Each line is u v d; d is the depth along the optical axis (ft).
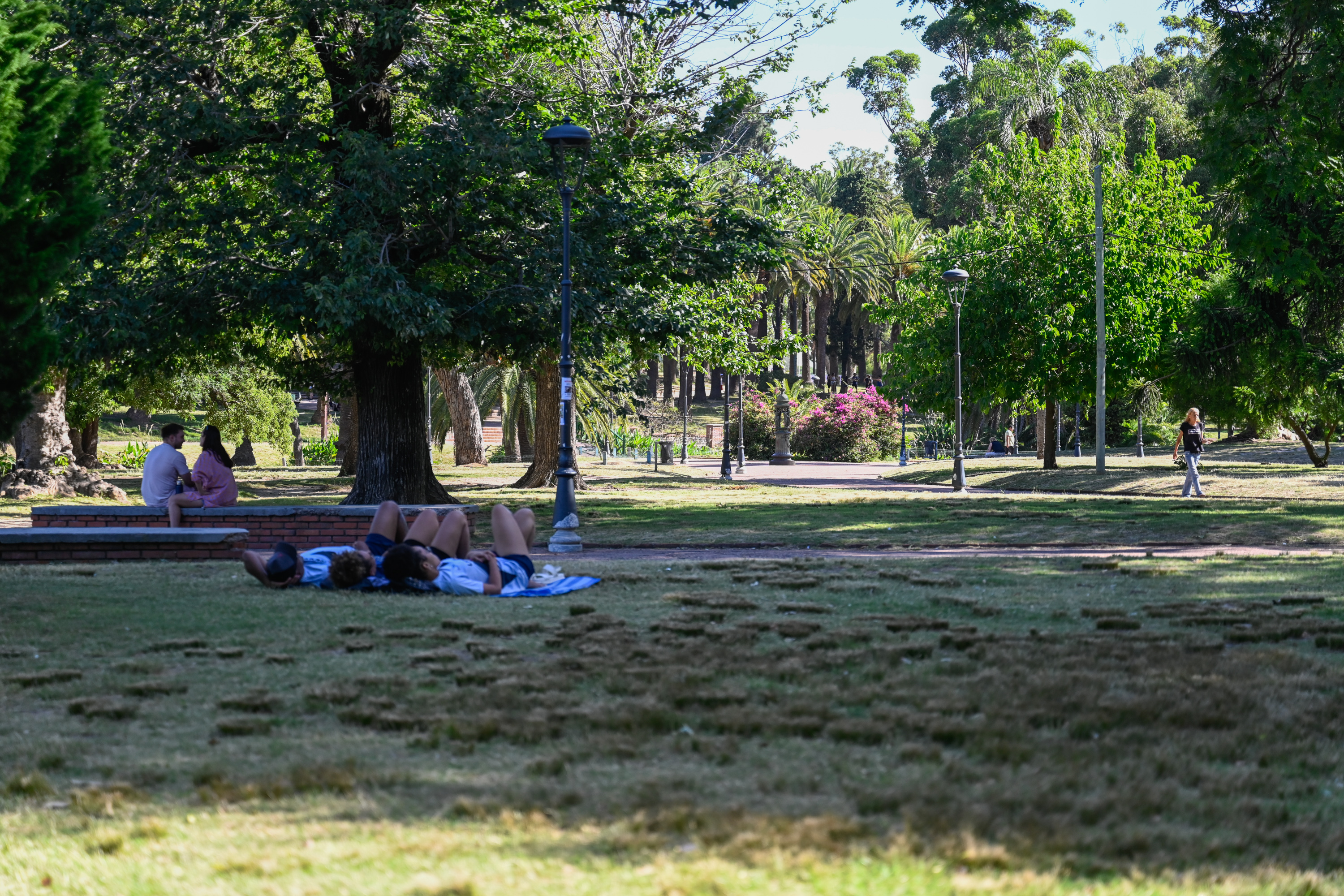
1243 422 106.42
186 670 21.59
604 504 77.36
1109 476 98.37
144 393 118.52
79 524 47.44
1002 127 166.71
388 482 69.51
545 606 29.04
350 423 125.59
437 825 12.77
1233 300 89.45
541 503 76.59
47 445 86.22
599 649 22.86
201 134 58.59
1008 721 17.11
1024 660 21.70
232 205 60.54
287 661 22.24
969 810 12.96
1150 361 110.01
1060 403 130.00
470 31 66.64
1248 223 59.93
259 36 63.82
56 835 12.73
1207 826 12.76
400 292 55.67
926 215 280.72
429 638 24.54
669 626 25.32
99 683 20.36
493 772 14.83
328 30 62.23
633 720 17.16
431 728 16.98
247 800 13.84
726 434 125.80
